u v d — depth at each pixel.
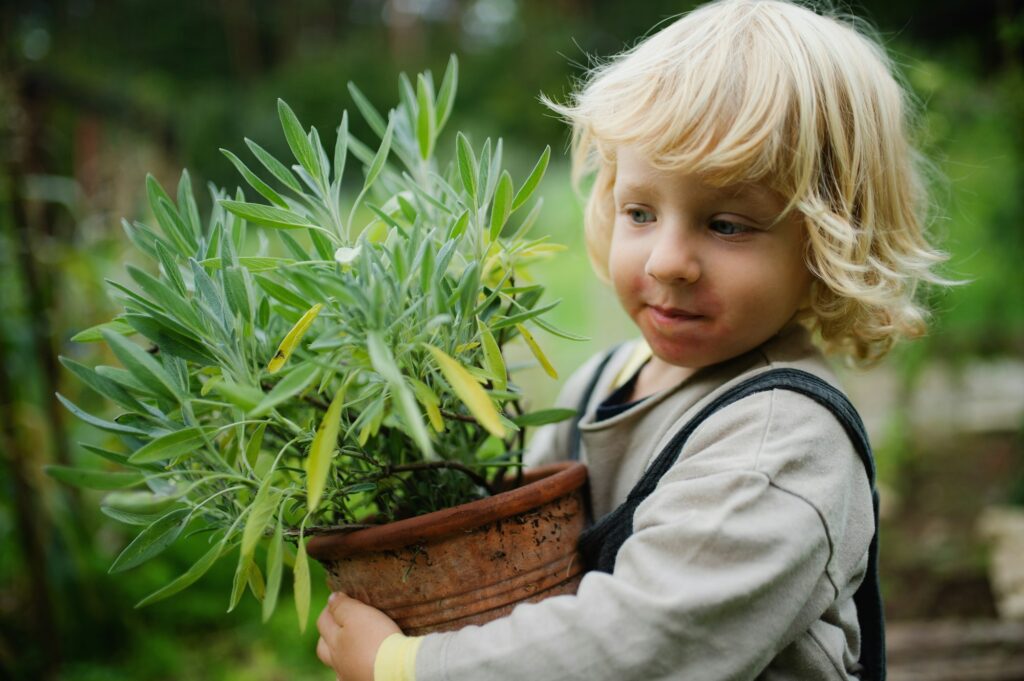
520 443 0.86
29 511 1.82
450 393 0.72
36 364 1.86
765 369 0.78
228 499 0.72
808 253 0.77
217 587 2.26
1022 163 2.64
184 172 0.79
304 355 0.69
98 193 2.61
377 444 0.78
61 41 12.52
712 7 0.83
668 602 0.64
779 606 0.66
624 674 0.64
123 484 0.69
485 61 11.98
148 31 14.38
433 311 0.64
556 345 4.25
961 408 3.36
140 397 0.71
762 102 0.72
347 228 0.73
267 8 15.36
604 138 0.79
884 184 0.81
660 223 0.77
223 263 0.67
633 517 0.75
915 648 1.86
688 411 0.81
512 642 0.68
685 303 0.76
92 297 2.04
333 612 0.79
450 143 7.47
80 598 2.03
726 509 0.67
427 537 0.71
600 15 11.92
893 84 0.84
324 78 11.84
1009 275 2.97
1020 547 2.33
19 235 1.83
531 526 0.74
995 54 3.31
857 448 0.76
